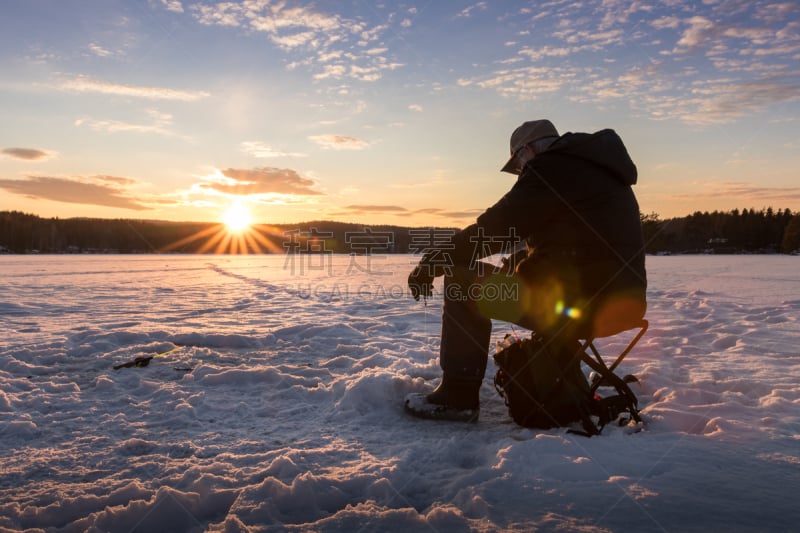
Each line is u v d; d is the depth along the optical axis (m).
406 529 1.34
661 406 2.44
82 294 10.20
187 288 12.01
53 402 2.70
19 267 25.22
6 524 1.45
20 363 3.48
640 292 2.03
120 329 5.02
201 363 3.63
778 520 1.34
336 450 1.99
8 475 1.78
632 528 1.32
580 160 2.00
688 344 4.31
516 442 1.87
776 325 5.29
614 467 1.69
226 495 1.55
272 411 2.57
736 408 2.38
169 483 1.70
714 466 1.68
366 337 4.73
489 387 3.02
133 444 2.07
